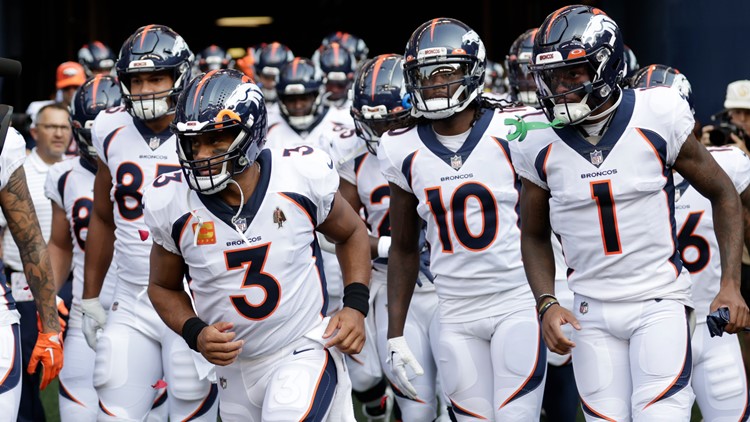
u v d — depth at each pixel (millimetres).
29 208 11414
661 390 10414
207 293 10039
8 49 40250
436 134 12508
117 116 13758
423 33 12102
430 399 13891
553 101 10469
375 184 14797
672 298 10656
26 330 16547
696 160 10641
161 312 10266
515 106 13039
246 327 10070
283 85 21906
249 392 10414
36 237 11492
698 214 12766
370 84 14391
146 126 13547
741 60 25609
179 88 13352
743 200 12383
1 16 39625
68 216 15328
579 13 10414
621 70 10500
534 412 12359
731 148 12477
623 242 10641
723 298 10297
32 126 18922
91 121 14969
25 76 42500
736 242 10523
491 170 12344
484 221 12359
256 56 28141
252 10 83750
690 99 14367
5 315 10781
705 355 12695
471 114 12461
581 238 10812
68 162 15555
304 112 22234
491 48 62594
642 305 10656
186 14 83812
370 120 14359
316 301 10305
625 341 10844
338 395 10297
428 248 13469
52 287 11570
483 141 12359
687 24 26844
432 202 12430
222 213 9758
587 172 10602
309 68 22109
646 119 10516
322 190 9945
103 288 14688
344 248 10438
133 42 13188
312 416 9883
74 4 54000
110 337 13070
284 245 9883
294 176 9906
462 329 12656
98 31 61531
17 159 11172
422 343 13844
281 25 84750
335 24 79938
